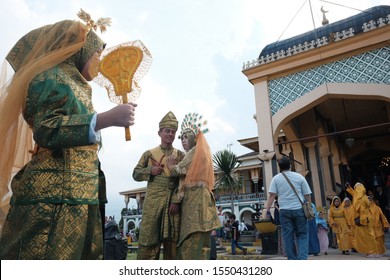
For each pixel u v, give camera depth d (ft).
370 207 25.57
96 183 5.25
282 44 36.86
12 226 4.70
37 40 5.58
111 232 17.48
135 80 6.14
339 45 31.60
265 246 29.99
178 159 12.00
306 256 14.06
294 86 33.81
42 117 4.57
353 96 30.66
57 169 4.84
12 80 5.28
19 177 5.14
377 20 30.66
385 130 51.37
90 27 6.15
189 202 10.78
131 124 4.97
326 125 46.06
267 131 33.71
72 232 4.66
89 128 4.51
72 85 5.18
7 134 5.31
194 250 10.27
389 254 26.73
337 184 44.78
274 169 32.37
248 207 101.35
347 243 27.91
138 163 12.18
